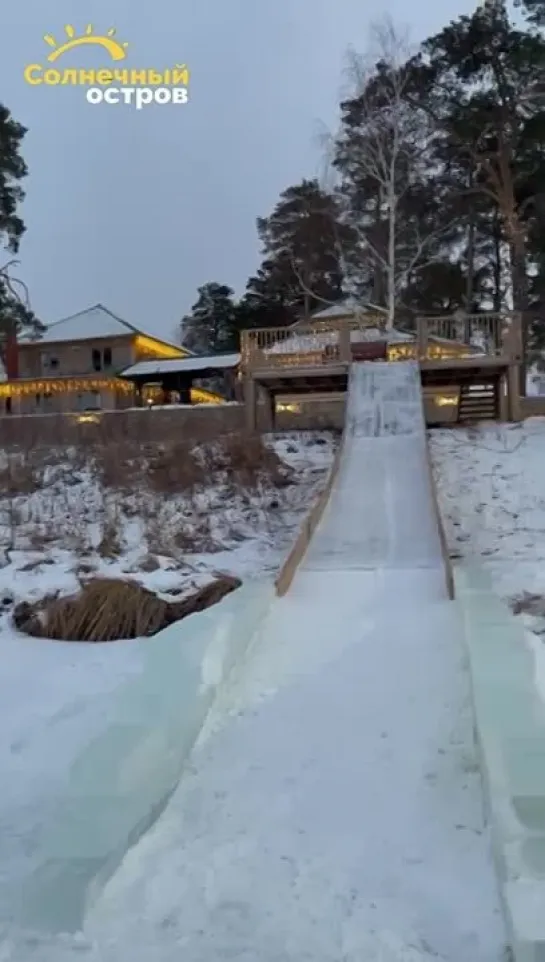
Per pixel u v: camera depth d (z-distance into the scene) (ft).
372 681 17.88
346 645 20.51
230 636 19.90
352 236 112.98
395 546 32.78
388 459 46.57
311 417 76.18
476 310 111.55
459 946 9.16
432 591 25.88
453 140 98.27
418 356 65.77
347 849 11.29
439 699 16.67
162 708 15.34
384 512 37.63
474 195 101.30
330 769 13.83
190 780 13.55
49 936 9.48
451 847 11.27
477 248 113.50
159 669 17.42
